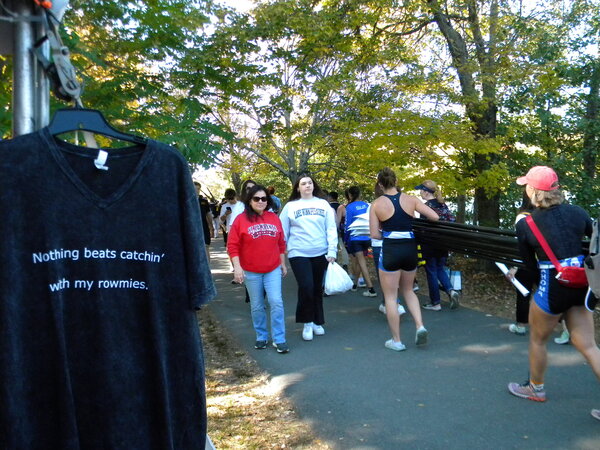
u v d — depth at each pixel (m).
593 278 3.41
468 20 10.35
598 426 3.81
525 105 10.33
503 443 3.60
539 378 4.23
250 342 6.31
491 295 9.01
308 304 6.19
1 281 1.59
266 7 9.20
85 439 1.72
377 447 3.59
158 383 1.77
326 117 11.41
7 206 1.60
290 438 3.76
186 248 1.82
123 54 6.20
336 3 10.41
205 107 6.82
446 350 5.68
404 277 5.64
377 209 5.52
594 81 9.68
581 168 10.07
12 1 1.89
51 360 1.67
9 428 1.59
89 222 1.70
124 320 1.76
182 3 6.41
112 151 1.75
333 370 5.16
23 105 1.90
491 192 9.71
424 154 9.35
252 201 5.77
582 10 9.79
